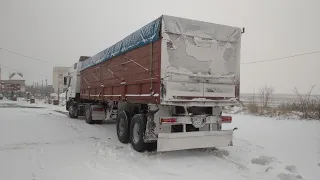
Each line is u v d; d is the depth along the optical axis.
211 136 6.72
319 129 11.02
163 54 6.26
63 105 33.53
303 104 17.16
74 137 9.27
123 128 8.33
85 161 6.10
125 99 8.38
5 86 62.97
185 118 6.59
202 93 6.66
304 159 6.45
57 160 6.14
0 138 8.65
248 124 12.75
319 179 5.13
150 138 6.59
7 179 4.79
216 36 6.93
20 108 25.30
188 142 6.46
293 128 11.37
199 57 6.69
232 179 5.08
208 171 5.53
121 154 6.88
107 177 4.98
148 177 5.05
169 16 6.37
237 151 7.29
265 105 20.20
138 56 7.54
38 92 74.00
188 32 6.57
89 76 13.48
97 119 12.75
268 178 5.18
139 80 7.43
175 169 5.62
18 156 6.43
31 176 4.97
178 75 6.40
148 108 6.93
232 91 7.08
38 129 10.77
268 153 7.04
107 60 10.41
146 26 7.06
